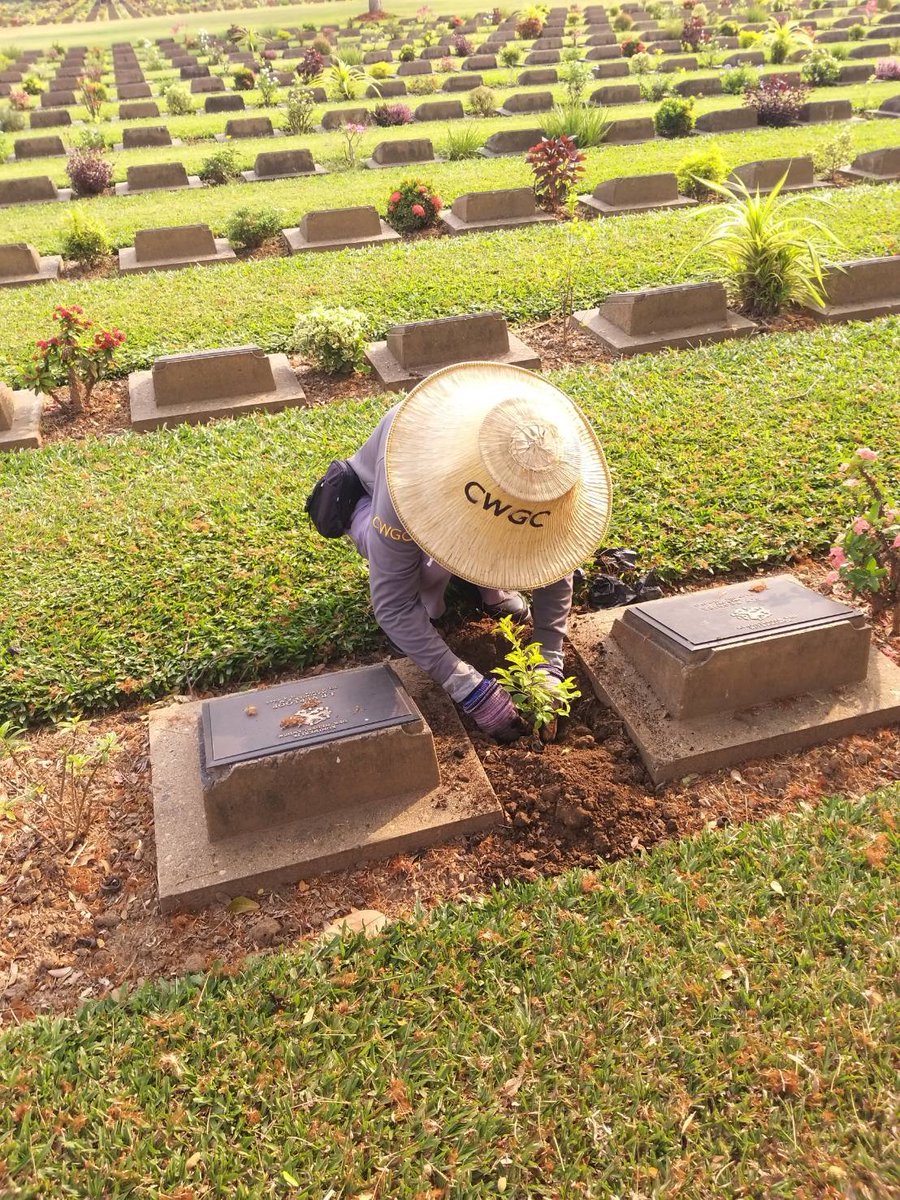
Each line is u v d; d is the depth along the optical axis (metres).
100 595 4.58
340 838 3.18
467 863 3.19
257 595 4.47
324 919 3.03
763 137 14.60
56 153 18.09
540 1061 2.56
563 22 34.91
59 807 3.35
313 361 7.50
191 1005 2.76
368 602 4.34
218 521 5.12
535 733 3.53
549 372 6.88
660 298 7.33
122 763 3.70
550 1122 2.44
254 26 46.03
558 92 20.56
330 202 12.21
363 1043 2.63
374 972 2.83
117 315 8.62
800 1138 2.36
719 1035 2.61
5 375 7.47
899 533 3.77
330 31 38.09
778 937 2.85
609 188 11.27
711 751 3.42
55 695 3.99
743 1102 2.44
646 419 5.90
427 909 3.04
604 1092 2.49
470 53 28.73
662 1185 2.29
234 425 6.37
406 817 3.25
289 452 5.82
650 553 4.60
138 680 4.05
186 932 3.01
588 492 3.41
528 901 3.03
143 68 32.97
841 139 12.27
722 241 7.86
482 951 2.87
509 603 4.10
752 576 4.56
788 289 7.66
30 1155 2.41
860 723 3.58
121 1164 2.38
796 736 3.52
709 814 3.32
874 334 7.09
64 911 3.12
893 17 29.86
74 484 5.71
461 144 14.75
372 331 7.84
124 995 2.82
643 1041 2.60
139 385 7.11
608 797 3.33
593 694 3.78
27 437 6.47
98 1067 2.61
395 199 11.06
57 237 11.56
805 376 6.36
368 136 17.03
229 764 3.10
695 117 15.56
